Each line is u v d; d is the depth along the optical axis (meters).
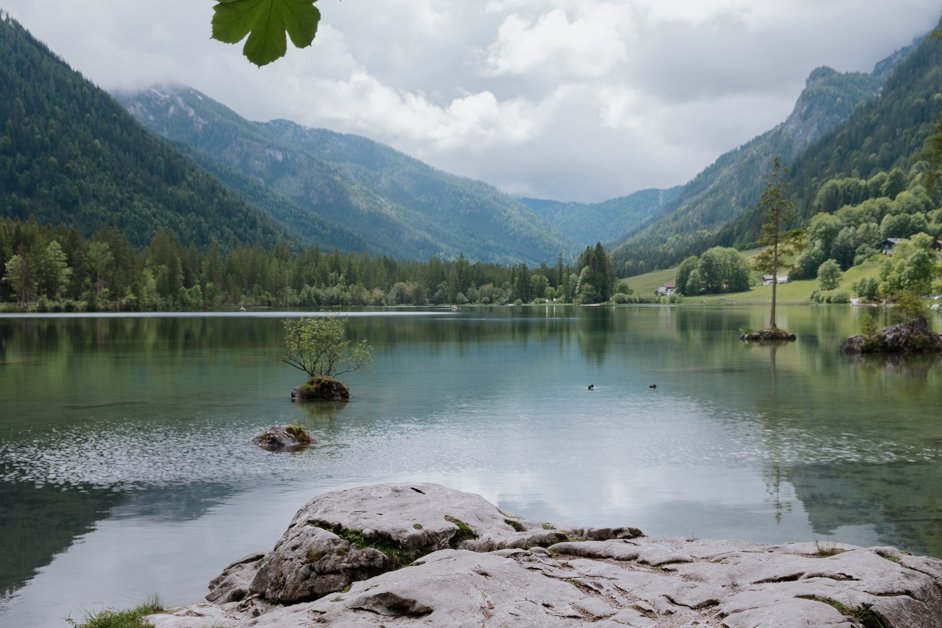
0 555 15.98
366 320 133.12
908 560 8.18
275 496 20.64
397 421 32.62
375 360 60.47
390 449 26.75
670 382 45.50
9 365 55.44
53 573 14.91
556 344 76.62
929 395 38.88
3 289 166.62
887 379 45.47
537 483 21.94
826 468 23.45
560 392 41.66
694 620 6.77
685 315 148.75
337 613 7.22
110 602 13.45
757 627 6.11
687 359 59.53
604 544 9.56
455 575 7.73
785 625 6.01
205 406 36.91
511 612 6.84
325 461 24.89
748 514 18.67
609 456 25.47
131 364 56.06
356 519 10.99
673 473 23.02
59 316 141.88
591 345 75.06
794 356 60.81
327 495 12.70
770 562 8.21
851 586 7.05
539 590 7.55
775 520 18.14
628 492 20.88
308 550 10.29
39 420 32.94
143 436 29.31
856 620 6.28
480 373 51.12
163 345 73.81
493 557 8.71
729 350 67.31
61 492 21.19
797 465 23.94
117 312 168.12
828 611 6.31
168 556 15.87
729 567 8.16
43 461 25.02
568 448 26.80
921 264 151.50
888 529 17.33
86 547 16.45
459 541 10.61
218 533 17.44
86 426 31.47
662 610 7.08
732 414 33.94
